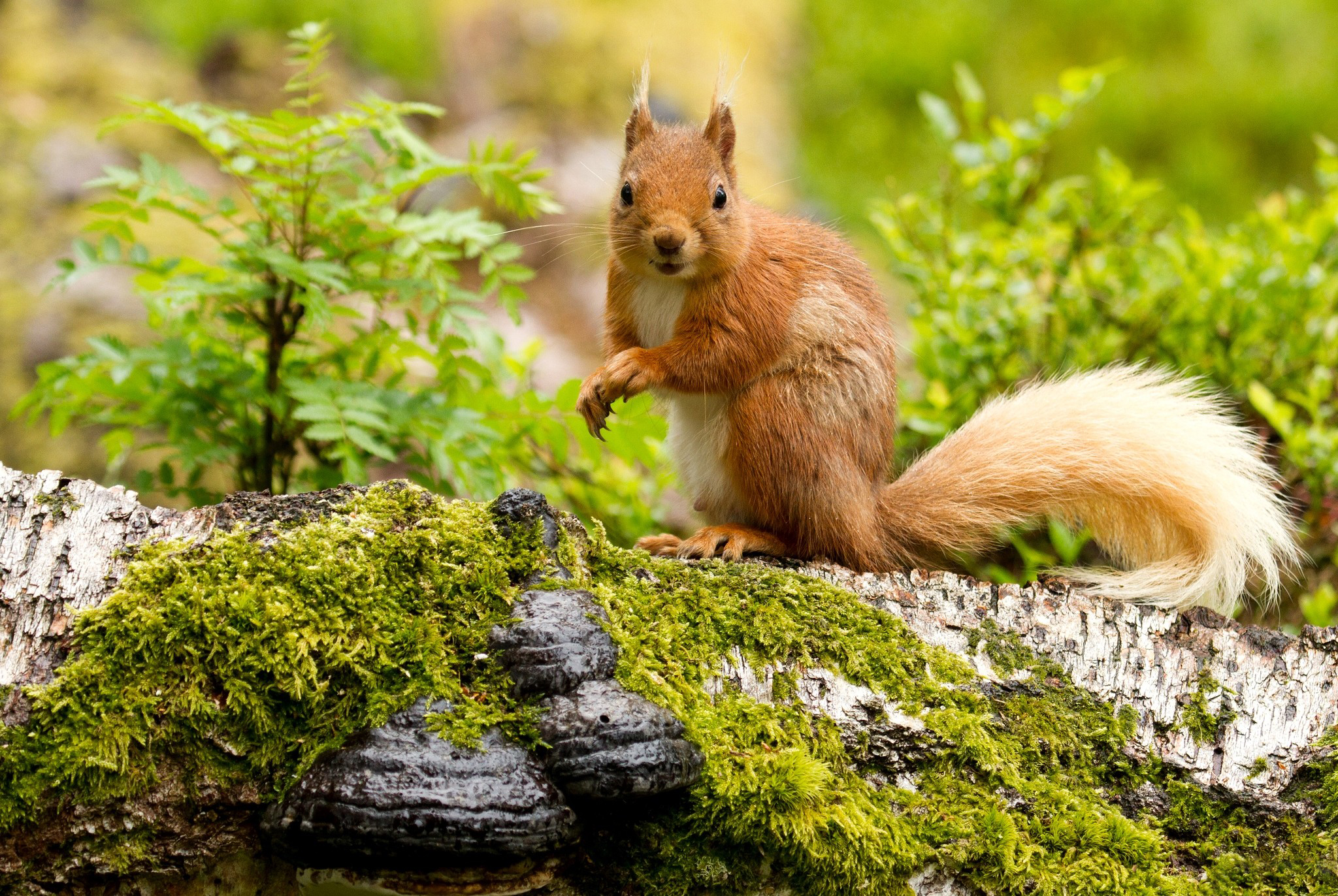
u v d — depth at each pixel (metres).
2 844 4.75
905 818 5.27
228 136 6.93
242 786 4.92
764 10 20.91
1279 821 5.45
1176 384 7.04
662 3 19.39
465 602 5.15
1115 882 5.25
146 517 5.25
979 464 6.96
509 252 7.21
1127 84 19.16
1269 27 19.89
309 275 6.49
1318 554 8.14
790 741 5.25
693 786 5.02
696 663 5.38
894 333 7.45
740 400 6.78
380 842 4.44
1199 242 8.84
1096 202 9.11
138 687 4.90
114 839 4.85
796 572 5.92
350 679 4.98
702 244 6.60
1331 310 8.56
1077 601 5.95
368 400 6.70
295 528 5.27
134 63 15.21
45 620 4.97
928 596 5.93
